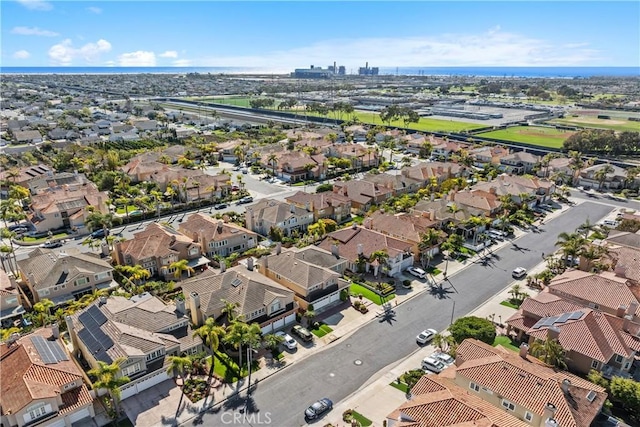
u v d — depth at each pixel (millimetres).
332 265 80938
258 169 163000
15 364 51938
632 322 60594
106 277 79625
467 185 139375
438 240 94438
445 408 42688
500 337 66500
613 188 146875
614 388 51844
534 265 90938
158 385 56188
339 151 179875
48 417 47781
